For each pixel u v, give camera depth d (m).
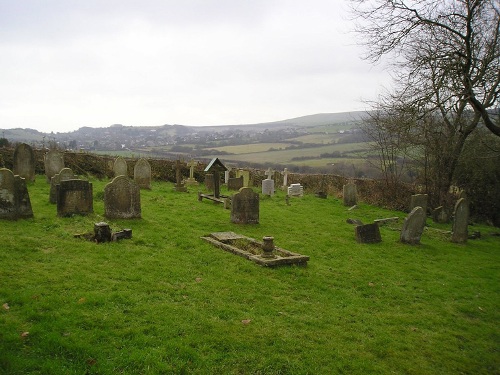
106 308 6.75
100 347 5.63
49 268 8.14
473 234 18.08
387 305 8.86
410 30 15.87
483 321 8.70
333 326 7.36
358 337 7.05
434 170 23.64
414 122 15.39
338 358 6.30
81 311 6.52
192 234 12.19
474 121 21.17
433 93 14.40
